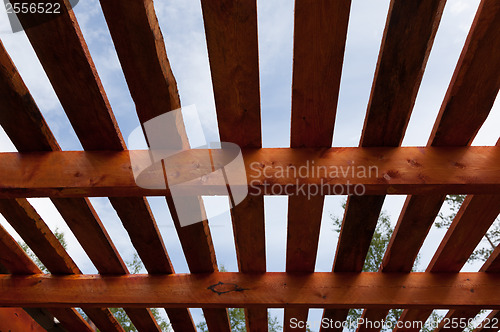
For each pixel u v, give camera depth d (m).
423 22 1.73
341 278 3.15
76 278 3.19
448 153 2.16
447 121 2.08
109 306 3.12
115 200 2.57
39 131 2.14
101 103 2.04
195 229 2.82
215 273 3.21
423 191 2.13
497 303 2.94
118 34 1.78
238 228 2.79
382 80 1.94
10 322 3.34
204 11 1.73
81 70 1.91
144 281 3.17
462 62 1.86
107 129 2.16
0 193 2.13
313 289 3.09
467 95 1.98
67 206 2.62
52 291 3.09
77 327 3.98
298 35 1.80
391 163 2.15
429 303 2.97
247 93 2.01
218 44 1.83
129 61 1.88
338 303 3.00
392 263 3.09
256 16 1.75
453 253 2.94
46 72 1.91
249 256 3.05
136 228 2.81
